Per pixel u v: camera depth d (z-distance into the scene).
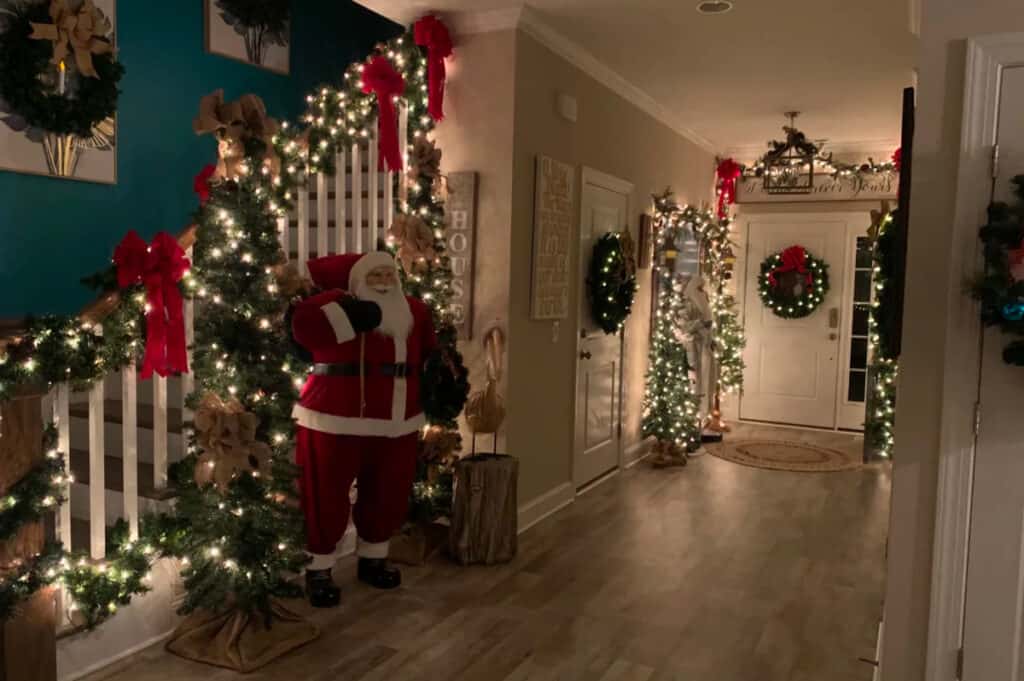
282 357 2.87
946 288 2.15
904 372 2.23
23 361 2.27
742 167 7.28
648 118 5.73
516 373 4.14
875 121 6.16
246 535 2.74
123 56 3.84
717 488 5.18
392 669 2.71
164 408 2.91
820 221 7.20
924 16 2.14
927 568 2.23
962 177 2.10
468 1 3.74
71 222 3.68
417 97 4.02
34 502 2.25
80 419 3.59
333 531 3.19
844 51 4.39
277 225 2.95
